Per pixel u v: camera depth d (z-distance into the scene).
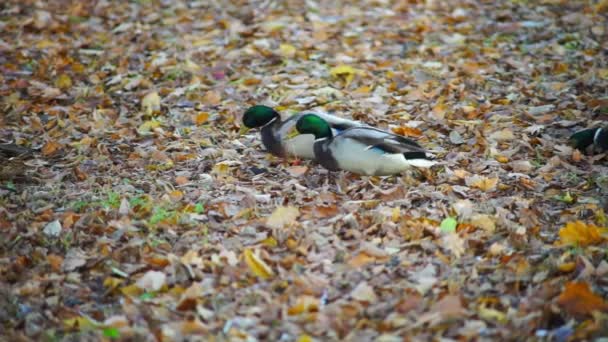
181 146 12.31
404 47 16.28
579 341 7.18
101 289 8.67
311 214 9.92
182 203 10.41
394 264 8.79
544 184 10.66
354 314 7.81
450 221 9.45
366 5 19.05
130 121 13.45
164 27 17.97
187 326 7.70
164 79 15.20
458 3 18.83
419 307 7.85
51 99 14.44
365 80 14.59
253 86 14.60
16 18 18.48
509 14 17.72
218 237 9.53
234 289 8.45
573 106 13.09
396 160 10.48
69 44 17.03
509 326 7.52
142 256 9.12
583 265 8.38
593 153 11.59
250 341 7.48
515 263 8.58
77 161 11.91
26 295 8.53
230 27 17.59
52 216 10.13
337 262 8.90
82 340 7.66
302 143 11.27
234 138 12.65
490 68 14.84
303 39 16.83
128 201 10.44
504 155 11.59
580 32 16.58
